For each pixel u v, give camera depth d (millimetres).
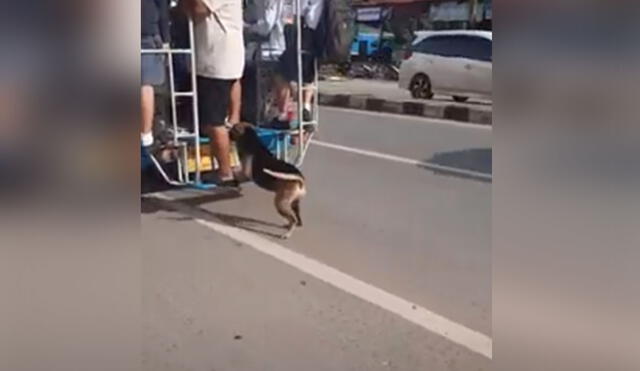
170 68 6047
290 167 5797
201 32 6172
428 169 8109
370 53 23156
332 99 16500
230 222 5973
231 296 4336
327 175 7770
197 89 6289
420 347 3707
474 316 4070
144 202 6484
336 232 5711
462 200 6684
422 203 6586
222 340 3766
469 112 13289
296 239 5539
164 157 6309
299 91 7203
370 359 3584
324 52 7359
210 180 6539
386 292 4441
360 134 11000
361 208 6410
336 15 7270
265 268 4871
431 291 4449
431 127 12031
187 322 3971
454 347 3701
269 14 7109
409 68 15727
